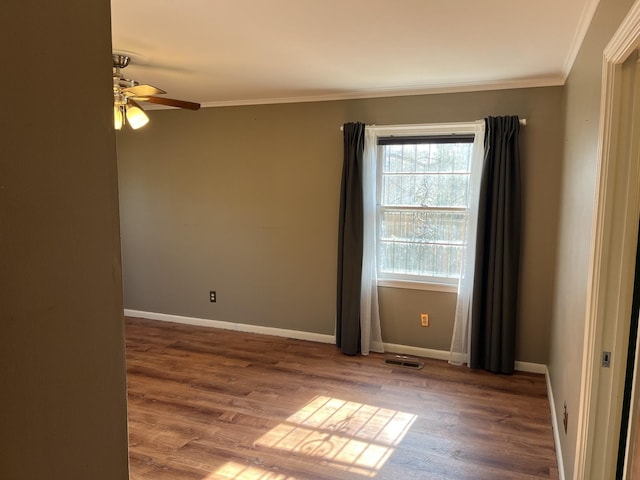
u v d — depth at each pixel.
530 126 3.64
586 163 2.14
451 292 4.03
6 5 0.46
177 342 4.52
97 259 0.58
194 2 2.07
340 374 3.77
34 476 0.52
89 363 0.58
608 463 1.78
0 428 0.48
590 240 1.89
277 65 3.14
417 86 3.79
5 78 0.46
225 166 4.69
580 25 2.31
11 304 0.48
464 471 2.50
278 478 2.44
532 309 3.78
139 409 3.19
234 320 4.88
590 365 1.77
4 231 0.47
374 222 4.11
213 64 3.11
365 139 4.05
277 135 4.45
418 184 4.09
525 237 3.74
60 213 0.53
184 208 4.92
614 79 1.61
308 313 4.57
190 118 4.76
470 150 3.91
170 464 2.56
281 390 3.48
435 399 3.34
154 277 5.18
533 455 2.65
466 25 2.36
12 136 0.47
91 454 0.59
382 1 2.05
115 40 2.59
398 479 2.44
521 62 3.04
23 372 0.50
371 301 4.21
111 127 0.60
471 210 3.80
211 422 3.01
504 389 3.50
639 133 1.60
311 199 4.41
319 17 2.25
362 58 2.96
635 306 1.68
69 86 0.54
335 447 2.73
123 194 5.16
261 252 4.67
